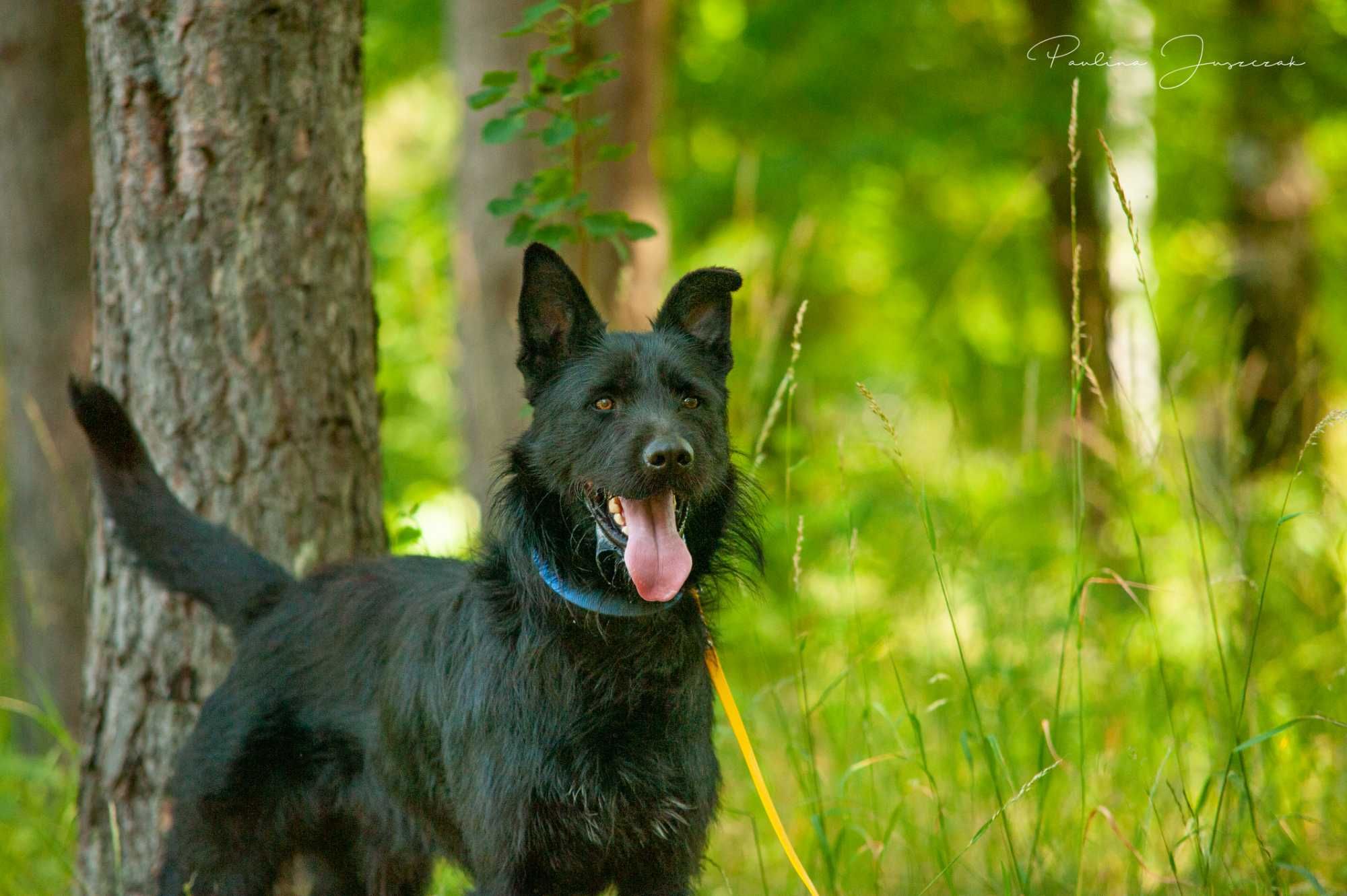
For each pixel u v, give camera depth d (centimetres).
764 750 1092
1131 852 809
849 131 2038
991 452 1728
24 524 1320
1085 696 1039
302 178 864
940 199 2269
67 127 1261
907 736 1020
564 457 719
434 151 2722
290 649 809
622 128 1548
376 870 819
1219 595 1104
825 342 2384
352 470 905
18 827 1070
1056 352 2214
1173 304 2145
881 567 1344
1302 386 1513
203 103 838
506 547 723
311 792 804
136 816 895
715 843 1012
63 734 998
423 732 740
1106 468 1332
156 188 848
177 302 854
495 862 691
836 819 939
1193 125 1959
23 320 1277
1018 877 764
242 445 865
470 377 1656
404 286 2478
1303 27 1717
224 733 800
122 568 895
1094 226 1858
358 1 895
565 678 691
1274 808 884
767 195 2077
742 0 2111
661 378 732
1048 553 1277
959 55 1966
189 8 832
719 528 754
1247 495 1162
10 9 1237
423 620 760
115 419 807
